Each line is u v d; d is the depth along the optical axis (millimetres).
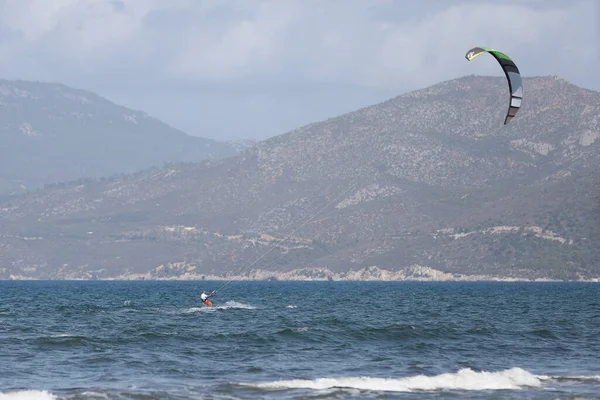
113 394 41000
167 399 40312
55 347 60344
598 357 57656
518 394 42438
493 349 61875
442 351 60250
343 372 49938
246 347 61344
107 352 58031
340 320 90562
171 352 58281
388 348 61781
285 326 79562
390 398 41188
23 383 44844
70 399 39781
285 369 50750
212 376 47875
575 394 42406
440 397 41562
